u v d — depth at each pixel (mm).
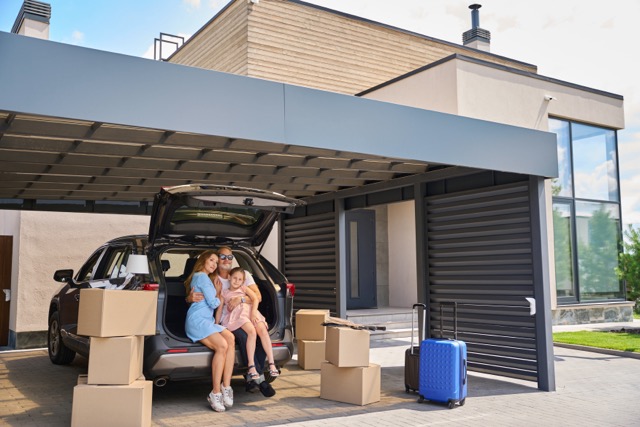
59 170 7090
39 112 4184
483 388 6965
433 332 8203
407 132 6004
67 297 7809
